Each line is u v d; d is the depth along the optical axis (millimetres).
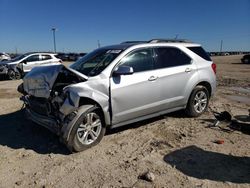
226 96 9562
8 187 3623
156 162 4238
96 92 4711
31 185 3660
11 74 16078
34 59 16938
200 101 6555
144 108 5395
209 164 4168
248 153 4547
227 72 20719
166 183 3637
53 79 4656
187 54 6273
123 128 5785
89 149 4738
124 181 3703
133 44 5555
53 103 4664
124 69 4805
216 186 3561
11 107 7891
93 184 3652
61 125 4516
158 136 5332
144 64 5445
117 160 4328
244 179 3738
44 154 4605
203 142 5012
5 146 4969
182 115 6672
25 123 6273
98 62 5270
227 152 4586
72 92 4473
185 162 4234
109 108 4902
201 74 6391
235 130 5613
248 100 8781
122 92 5004
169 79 5734
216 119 5980
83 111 4562
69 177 3838
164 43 5953
